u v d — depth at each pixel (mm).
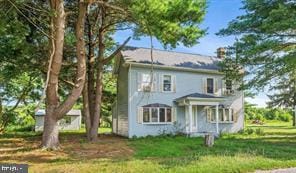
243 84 21969
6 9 13773
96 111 22016
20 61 18781
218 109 28453
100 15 20859
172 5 14398
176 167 10156
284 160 11633
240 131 29203
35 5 15766
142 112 25234
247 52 19500
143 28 15656
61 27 14750
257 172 9750
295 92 43875
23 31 15469
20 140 21406
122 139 22844
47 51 18672
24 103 35000
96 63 22469
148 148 16328
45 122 15727
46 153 14211
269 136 25219
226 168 9945
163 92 26359
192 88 27719
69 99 15531
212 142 17203
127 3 14773
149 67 25781
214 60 30594
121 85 27234
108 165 10906
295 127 42031
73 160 12445
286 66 19047
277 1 19250
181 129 26828
